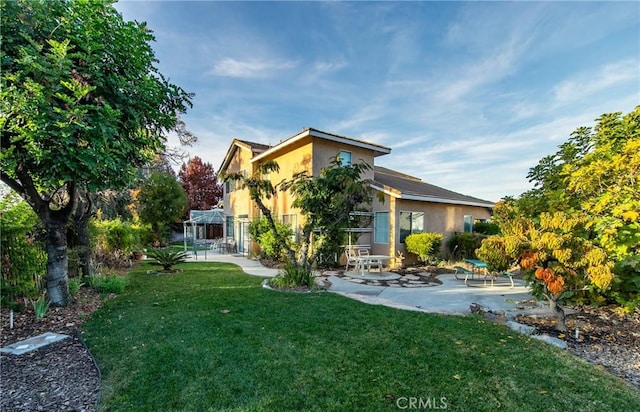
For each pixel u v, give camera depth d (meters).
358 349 4.20
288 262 9.06
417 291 8.26
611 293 5.54
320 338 4.58
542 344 4.43
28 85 4.20
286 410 2.88
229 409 2.89
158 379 3.41
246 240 19.14
